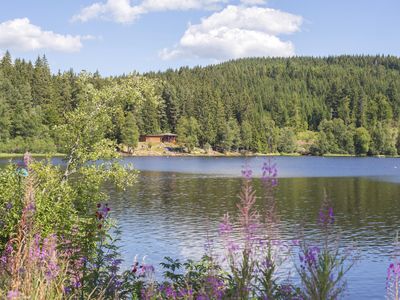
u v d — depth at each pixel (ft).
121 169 57.77
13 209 30.91
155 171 271.28
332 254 15.01
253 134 527.81
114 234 94.63
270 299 15.11
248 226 15.29
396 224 110.63
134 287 24.75
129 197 155.74
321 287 14.43
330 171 294.66
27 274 16.78
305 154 556.92
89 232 30.42
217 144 509.35
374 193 173.47
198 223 109.19
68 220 35.63
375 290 61.62
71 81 452.35
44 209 34.50
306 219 112.68
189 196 159.33
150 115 496.23
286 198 156.97
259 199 114.93
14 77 435.53
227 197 156.56
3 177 34.32
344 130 563.48
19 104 342.23
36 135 337.93
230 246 15.57
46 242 21.91
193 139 490.08
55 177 50.55
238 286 15.29
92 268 27.02
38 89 426.51
